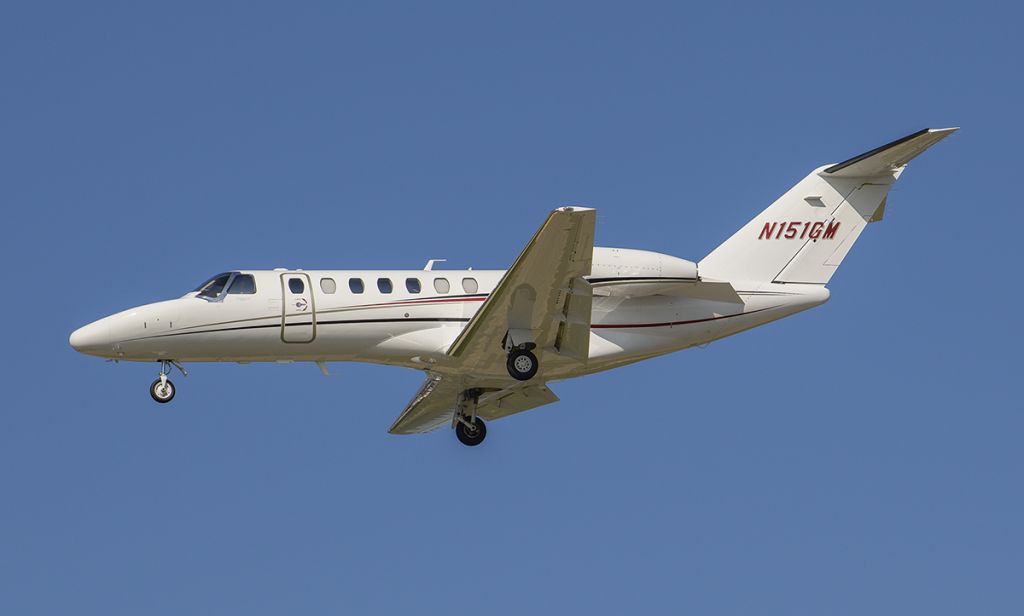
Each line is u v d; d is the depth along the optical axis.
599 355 72.62
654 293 71.88
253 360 71.31
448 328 71.25
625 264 69.12
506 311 65.31
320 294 70.31
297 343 70.25
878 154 73.88
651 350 73.88
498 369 71.00
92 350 68.81
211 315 69.19
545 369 70.62
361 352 71.38
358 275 71.56
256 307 69.44
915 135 71.94
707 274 75.25
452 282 72.12
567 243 60.97
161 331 68.88
